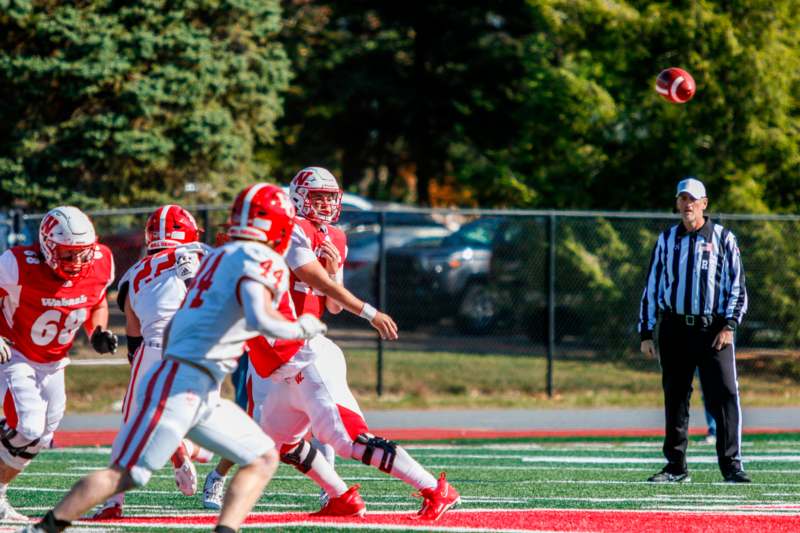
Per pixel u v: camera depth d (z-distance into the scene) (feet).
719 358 86.89
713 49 181.27
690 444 116.26
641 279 170.81
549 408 147.33
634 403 151.64
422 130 316.19
